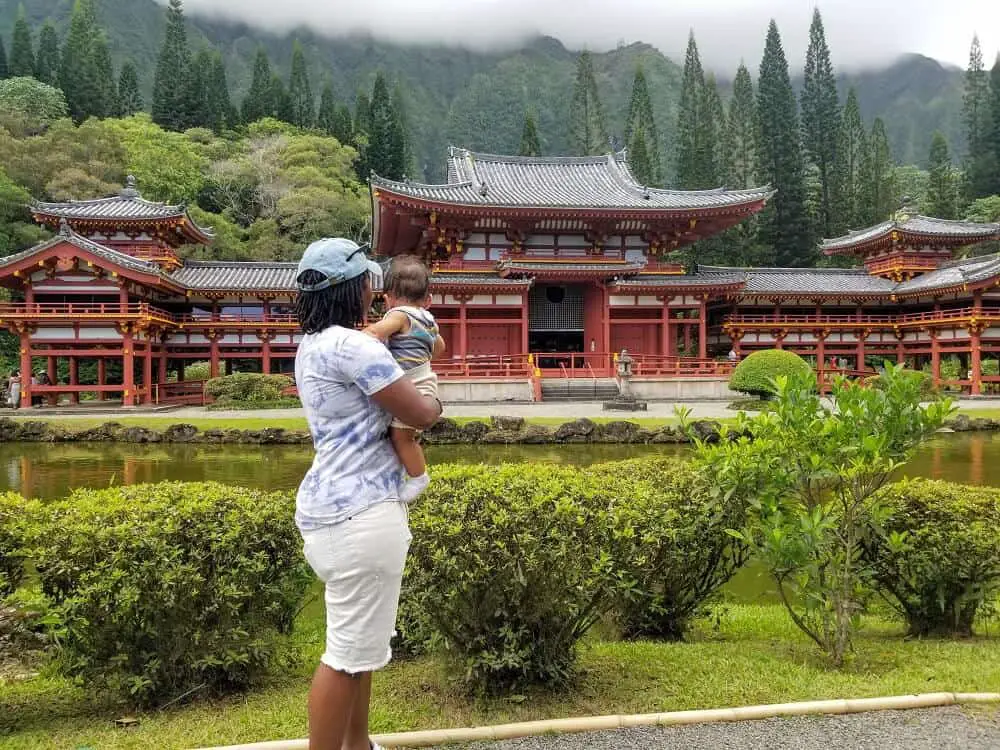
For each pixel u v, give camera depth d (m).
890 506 5.45
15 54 76.25
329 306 3.19
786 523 5.19
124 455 20.41
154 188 55.50
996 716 4.11
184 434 22.92
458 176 44.06
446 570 4.16
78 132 52.03
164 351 37.75
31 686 4.93
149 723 4.18
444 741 3.86
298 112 85.25
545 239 41.03
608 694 4.52
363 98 92.75
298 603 5.78
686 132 82.69
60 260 31.25
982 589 5.54
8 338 44.06
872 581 5.98
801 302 46.16
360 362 2.95
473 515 4.30
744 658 5.21
